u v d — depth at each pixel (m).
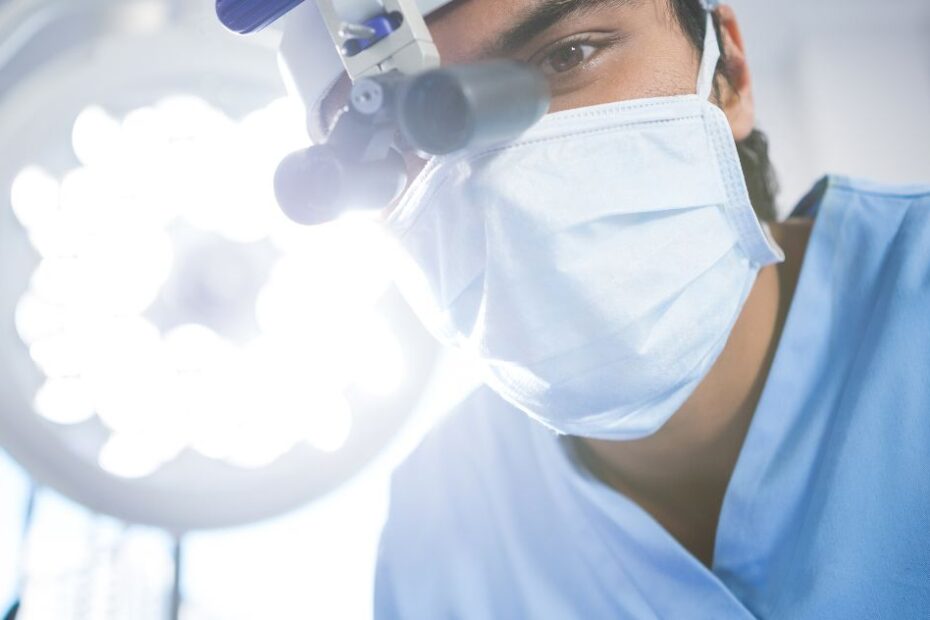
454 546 1.08
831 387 0.88
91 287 1.52
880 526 0.80
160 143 1.52
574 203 0.77
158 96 1.49
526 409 0.87
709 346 0.83
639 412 0.84
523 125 0.58
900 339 0.84
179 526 1.45
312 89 0.91
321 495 1.48
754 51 1.86
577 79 0.82
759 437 0.88
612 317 0.78
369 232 0.95
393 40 0.71
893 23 1.85
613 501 0.95
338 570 1.53
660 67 0.83
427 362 1.51
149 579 1.49
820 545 0.81
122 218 1.53
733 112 0.99
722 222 0.83
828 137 1.82
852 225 0.93
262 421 1.51
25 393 1.44
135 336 1.52
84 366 1.49
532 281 0.78
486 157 0.77
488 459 1.11
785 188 1.84
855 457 0.82
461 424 1.16
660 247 0.79
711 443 0.93
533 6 0.80
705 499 0.97
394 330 1.52
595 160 0.78
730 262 0.84
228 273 1.54
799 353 0.89
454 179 0.78
